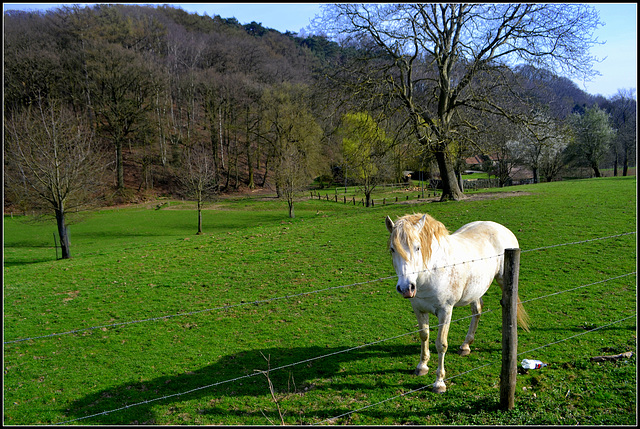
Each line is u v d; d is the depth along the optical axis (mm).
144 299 11953
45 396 6949
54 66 54562
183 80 70562
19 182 27109
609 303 8820
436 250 5902
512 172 70688
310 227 20500
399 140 24891
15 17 70438
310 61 100062
